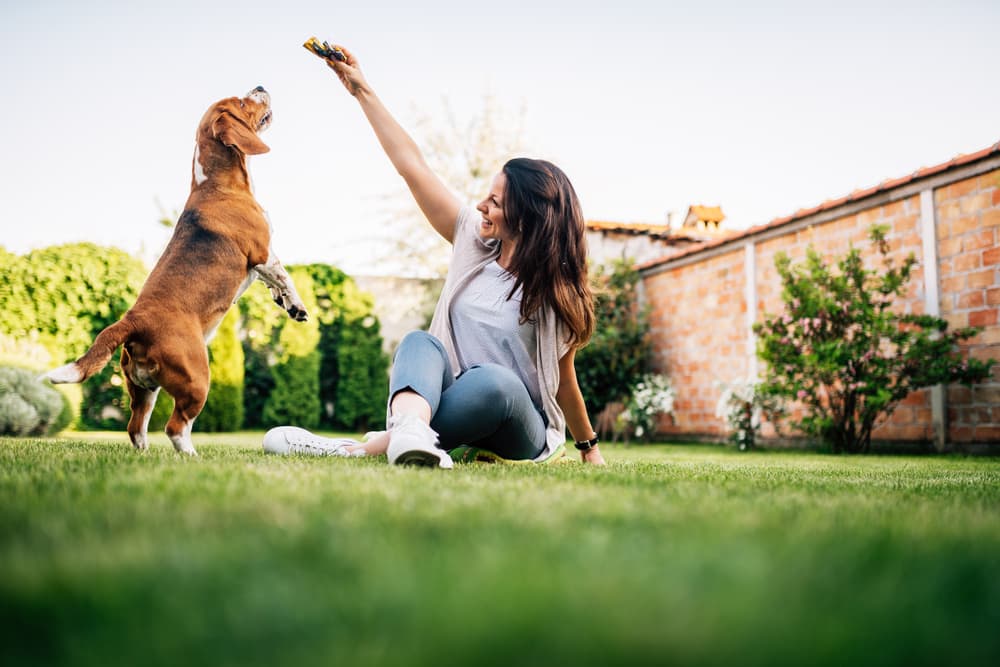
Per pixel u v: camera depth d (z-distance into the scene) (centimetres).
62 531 85
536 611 55
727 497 149
